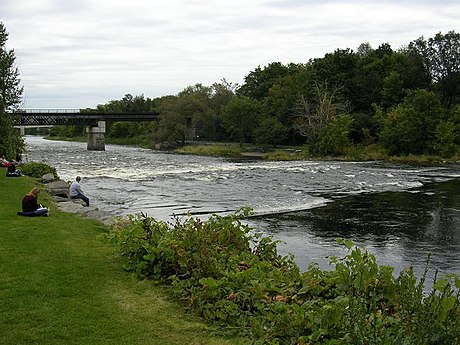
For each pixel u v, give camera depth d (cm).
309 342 591
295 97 9531
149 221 1077
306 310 668
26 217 1656
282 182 3962
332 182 4009
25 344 657
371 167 5769
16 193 2331
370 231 2164
